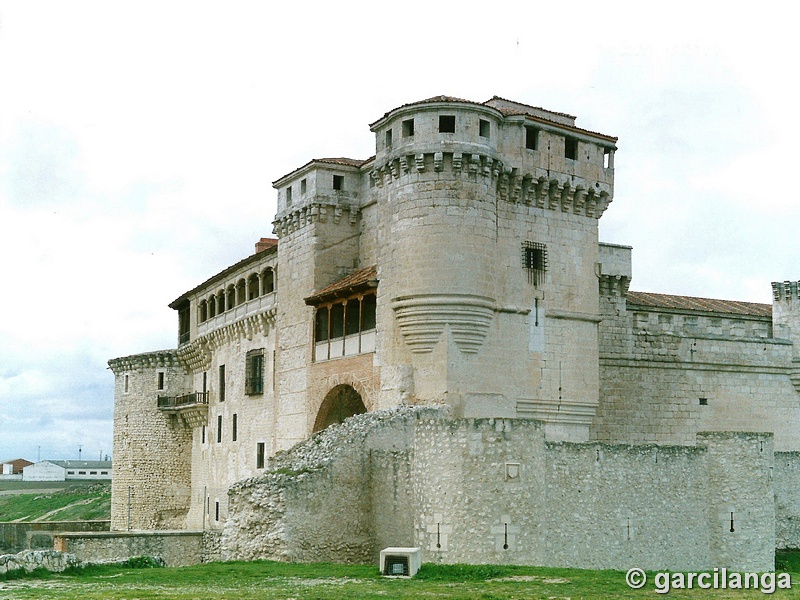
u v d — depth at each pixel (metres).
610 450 45.44
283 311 65.25
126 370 89.94
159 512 86.00
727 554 47.88
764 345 68.62
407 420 46.62
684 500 47.53
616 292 64.44
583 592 32.25
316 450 45.94
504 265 54.41
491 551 38.62
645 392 64.44
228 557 44.06
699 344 66.50
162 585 34.69
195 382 85.75
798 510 55.81
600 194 58.03
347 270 62.06
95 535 51.22
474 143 52.12
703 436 49.19
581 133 57.75
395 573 36.53
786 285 70.12
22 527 69.81
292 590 32.84
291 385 63.72
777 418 68.56
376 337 54.69
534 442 40.00
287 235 65.00
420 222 52.06
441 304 51.22
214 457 78.81
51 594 31.81
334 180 62.19
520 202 55.44
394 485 43.75
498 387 52.94
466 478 39.06
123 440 89.44
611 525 44.91
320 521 43.44
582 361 56.72
